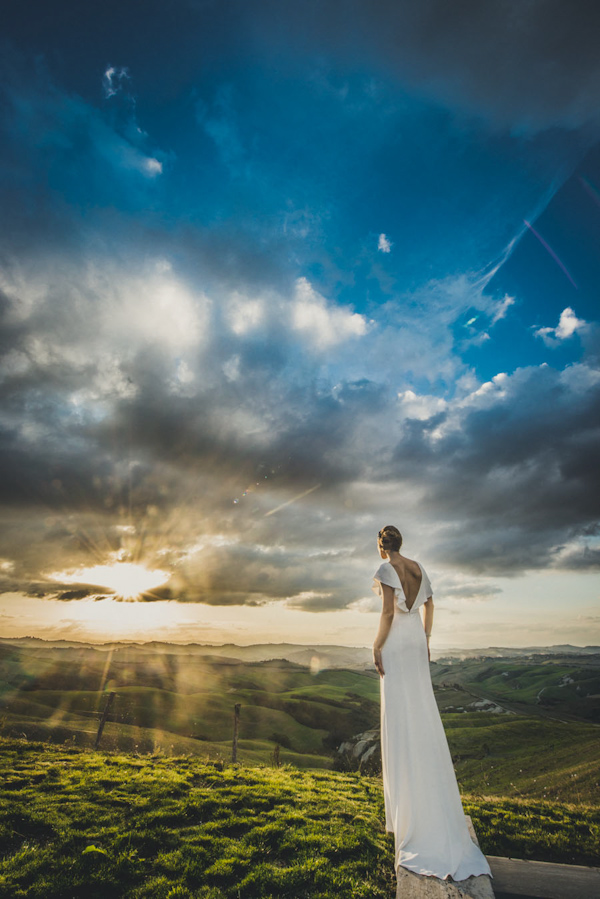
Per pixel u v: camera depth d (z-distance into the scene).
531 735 95.38
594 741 75.12
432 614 5.07
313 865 5.47
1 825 6.39
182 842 6.25
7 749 11.87
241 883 5.11
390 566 4.91
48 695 97.75
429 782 4.22
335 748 93.31
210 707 113.19
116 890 5.09
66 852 5.80
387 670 4.70
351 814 7.54
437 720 4.52
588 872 4.78
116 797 7.89
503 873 4.78
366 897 4.79
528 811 8.53
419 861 3.85
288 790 9.02
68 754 11.85
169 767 11.02
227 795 8.37
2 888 4.97
